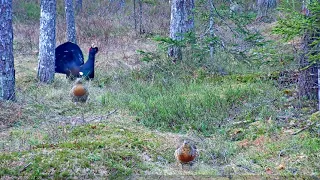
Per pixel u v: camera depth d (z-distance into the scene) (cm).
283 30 975
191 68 1652
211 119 1112
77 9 3164
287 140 907
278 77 1445
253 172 786
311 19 941
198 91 1372
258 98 1233
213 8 1695
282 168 789
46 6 1531
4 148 870
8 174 720
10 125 1056
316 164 788
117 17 2919
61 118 1133
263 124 1023
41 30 1565
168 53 1806
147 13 3048
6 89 1230
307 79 1184
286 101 1188
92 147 853
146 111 1170
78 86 1256
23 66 1848
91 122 1088
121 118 1140
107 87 1528
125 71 1725
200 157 864
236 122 1081
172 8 1833
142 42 2331
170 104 1210
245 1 2781
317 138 892
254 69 1595
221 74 1589
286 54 1196
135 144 890
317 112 1023
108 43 2266
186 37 1612
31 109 1185
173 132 1051
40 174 722
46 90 1430
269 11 2581
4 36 1207
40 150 830
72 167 751
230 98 1252
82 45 2258
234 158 864
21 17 3070
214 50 1767
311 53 1067
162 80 1538
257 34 1538
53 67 1588
